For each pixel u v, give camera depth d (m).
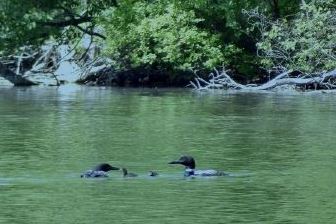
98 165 27.69
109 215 22.52
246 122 42.16
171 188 25.64
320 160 30.83
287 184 26.44
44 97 57.91
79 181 26.64
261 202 24.06
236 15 68.00
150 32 68.12
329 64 62.44
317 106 51.03
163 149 33.03
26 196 24.50
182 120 42.94
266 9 68.56
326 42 62.50
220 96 59.00
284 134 37.66
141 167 29.11
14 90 65.25
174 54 67.81
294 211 23.09
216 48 67.44
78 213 22.70
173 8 68.44
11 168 28.75
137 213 22.75
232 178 27.31
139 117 44.41
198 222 21.95
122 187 25.69
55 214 22.55
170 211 22.98
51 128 39.41
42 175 27.52
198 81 67.81
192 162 27.77
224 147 33.69
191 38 67.44
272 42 66.50
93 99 56.12
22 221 21.89
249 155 31.80
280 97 58.16
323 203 24.00
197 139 35.81
